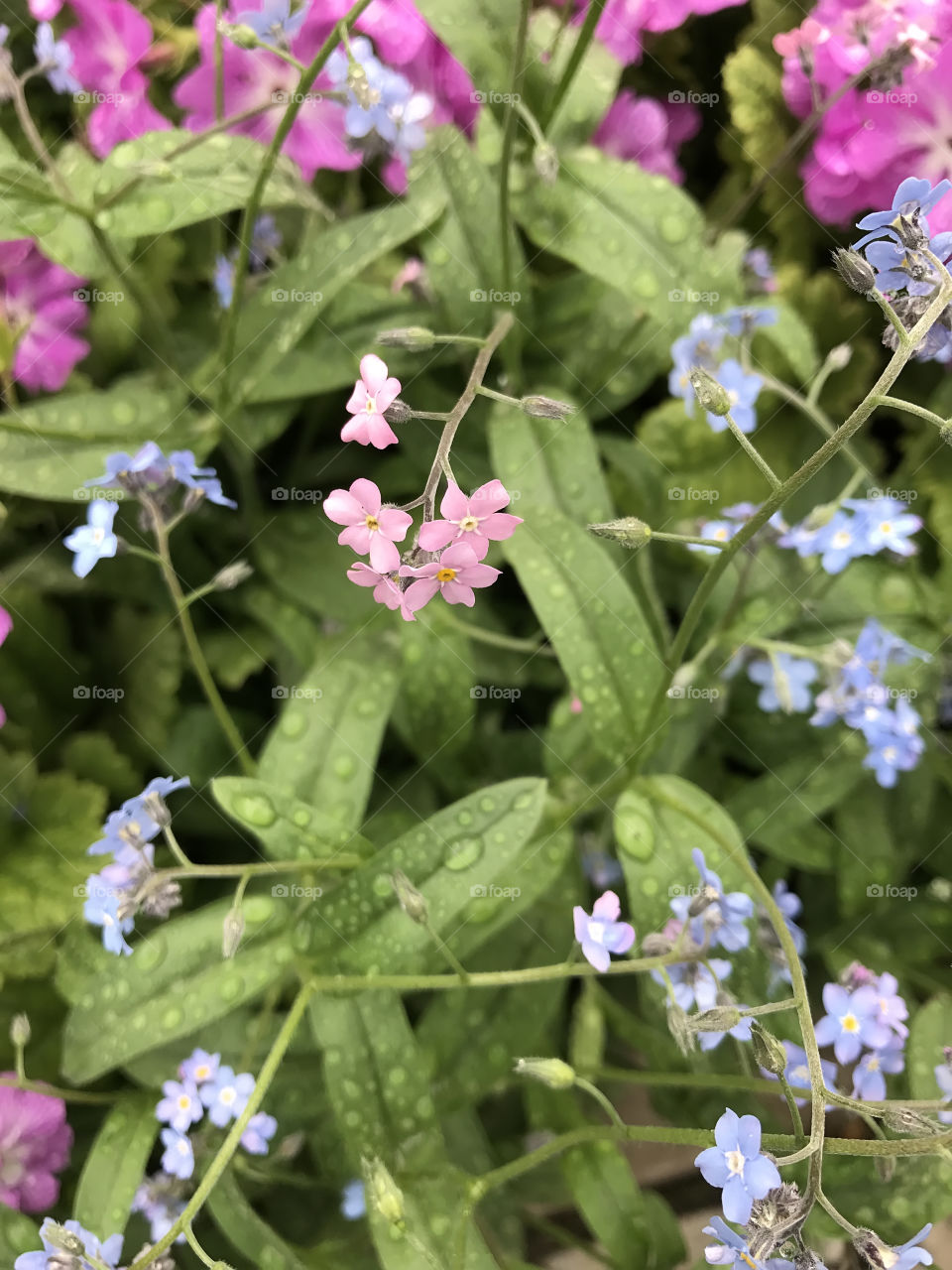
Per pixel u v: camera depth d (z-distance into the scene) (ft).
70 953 0.49
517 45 0.41
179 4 0.54
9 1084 0.42
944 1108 0.34
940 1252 0.55
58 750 0.56
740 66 0.55
